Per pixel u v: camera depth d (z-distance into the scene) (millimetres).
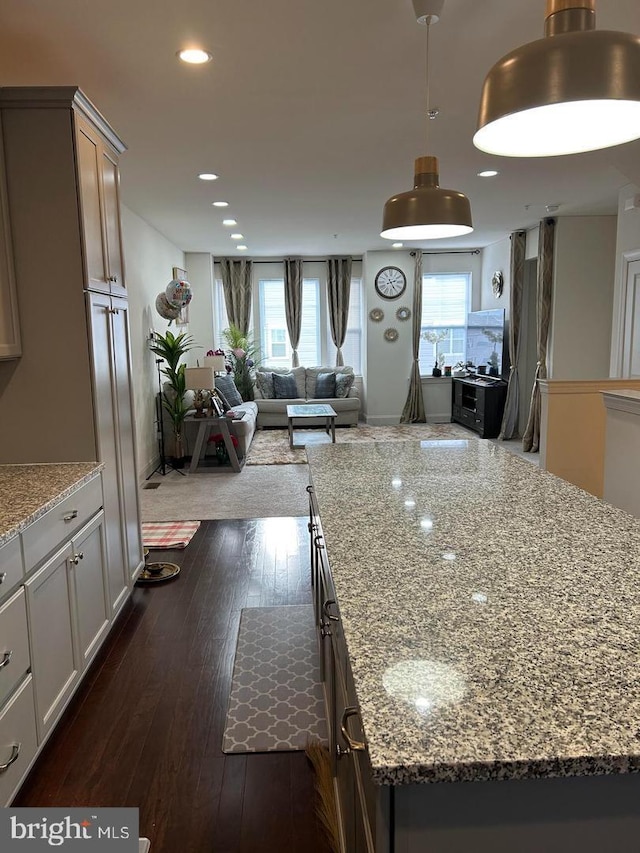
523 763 737
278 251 8836
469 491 2021
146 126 3502
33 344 2660
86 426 2717
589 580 1277
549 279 6711
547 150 1391
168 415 6801
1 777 1719
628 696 865
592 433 4496
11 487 2309
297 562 3893
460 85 2980
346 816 1411
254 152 4008
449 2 2260
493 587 1246
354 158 4168
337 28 2426
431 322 9414
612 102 1271
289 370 9430
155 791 1927
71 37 2461
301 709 2342
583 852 798
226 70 2783
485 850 789
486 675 921
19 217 2582
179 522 4707
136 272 5922
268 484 5871
